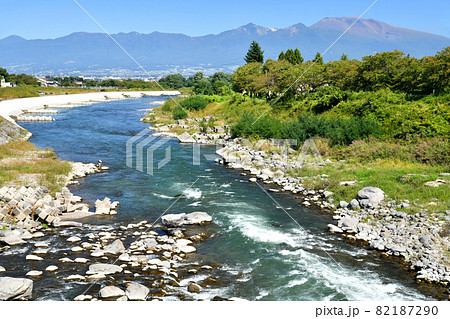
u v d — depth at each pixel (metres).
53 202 21.86
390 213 20.50
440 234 17.20
